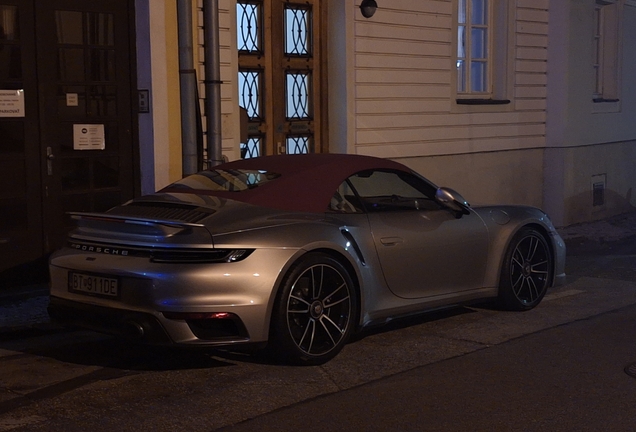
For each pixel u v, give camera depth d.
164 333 4.98
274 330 5.23
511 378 5.24
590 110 13.66
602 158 14.12
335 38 10.41
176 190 6.00
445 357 5.73
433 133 11.55
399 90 11.04
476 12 12.47
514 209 7.10
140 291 5.03
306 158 6.24
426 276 6.25
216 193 5.77
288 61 10.12
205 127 8.90
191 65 8.36
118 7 8.32
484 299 6.82
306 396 4.91
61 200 8.03
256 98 9.88
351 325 5.65
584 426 4.39
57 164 7.98
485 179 12.40
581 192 13.59
